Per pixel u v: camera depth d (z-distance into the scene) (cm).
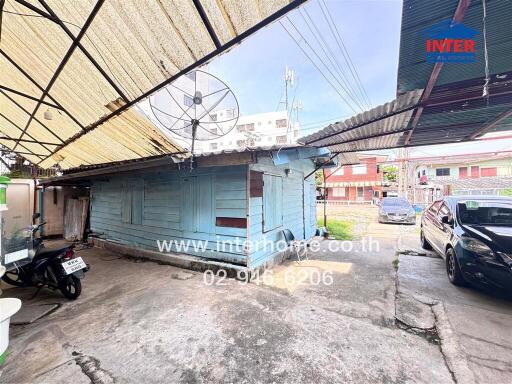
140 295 355
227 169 444
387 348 230
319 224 1021
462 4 158
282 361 214
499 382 188
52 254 350
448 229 415
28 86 336
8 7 210
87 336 254
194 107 414
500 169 1942
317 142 453
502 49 197
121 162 573
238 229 431
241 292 363
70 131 452
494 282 307
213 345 237
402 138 482
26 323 282
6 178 220
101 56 252
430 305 314
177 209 517
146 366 209
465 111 322
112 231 680
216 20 186
